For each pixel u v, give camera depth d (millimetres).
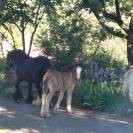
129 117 12508
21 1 16141
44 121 11461
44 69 12961
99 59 16250
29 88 13406
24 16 16203
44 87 12039
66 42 15758
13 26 17312
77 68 12703
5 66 16594
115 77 15086
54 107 12664
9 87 15070
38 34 17297
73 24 15992
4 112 12180
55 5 15930
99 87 13727
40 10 16250
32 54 18312
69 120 11688
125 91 13273
